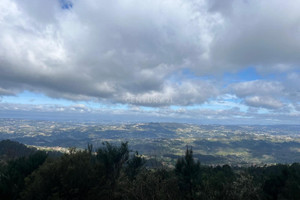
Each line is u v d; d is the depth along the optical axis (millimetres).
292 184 8648
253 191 7789
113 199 8984
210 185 8414
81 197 8219
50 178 8117
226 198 7625
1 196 8453
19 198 8453
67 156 9023
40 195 7785
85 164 8891
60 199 7438
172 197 8375
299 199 8219
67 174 8039
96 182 8898
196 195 8297
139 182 8461
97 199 8367
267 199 8633
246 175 8445
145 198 7984
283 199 8414
